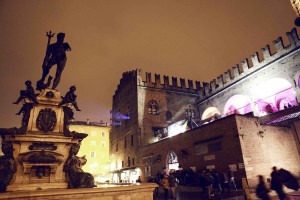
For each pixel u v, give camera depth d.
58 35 9.79
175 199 14.15
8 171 6.83
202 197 14.30
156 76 41.47
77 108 8.99
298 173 19.08
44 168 7.57
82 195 5.89
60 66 9.49
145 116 37.84
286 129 20.50
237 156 16.80
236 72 33.81
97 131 53.56
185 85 43.47
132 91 40.94
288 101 27.80
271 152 18.22
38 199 5.33
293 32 25.91
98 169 50.78
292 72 25.72
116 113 48.81
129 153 38.81
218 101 37.12
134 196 6.81
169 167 26.27
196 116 41.75
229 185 15.14
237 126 17.25
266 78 28.83
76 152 8.18
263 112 29.83
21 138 7.47
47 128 8.12
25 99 8.23
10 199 5.02
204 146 20.30
